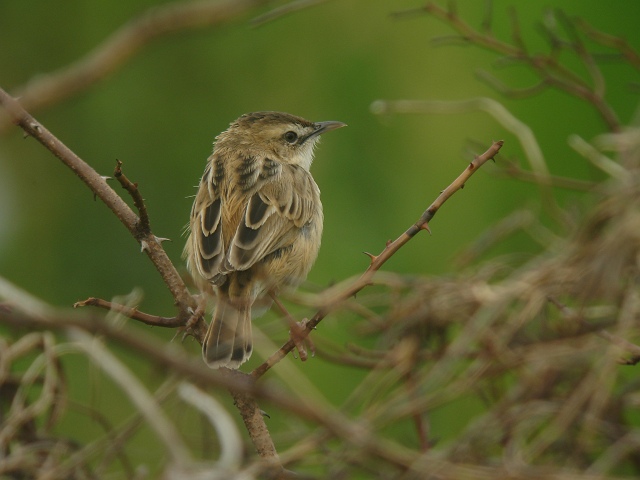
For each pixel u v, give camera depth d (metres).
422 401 8.51
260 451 7.16
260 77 15.05
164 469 6.45
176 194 14.59
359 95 14.70
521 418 8.20
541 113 13.71
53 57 14.74
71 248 14.59
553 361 8.59
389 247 7.79
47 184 14.83
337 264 13.50
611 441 8.47
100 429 13.31
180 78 14.97
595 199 9.98
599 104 10.88
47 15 14.81
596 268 8.87
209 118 14.86
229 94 15.00
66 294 14.41
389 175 14.18
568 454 8.52
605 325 9.10
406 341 9.53
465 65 14.49
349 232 13.76
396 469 7.70
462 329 9.49
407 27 14.95
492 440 8.12
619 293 8.76
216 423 5.95
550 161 13.50
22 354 7.66
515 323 8.92
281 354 7.60
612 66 13.59
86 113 14.69
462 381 8.70
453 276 9.98
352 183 14.18
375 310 12.13
